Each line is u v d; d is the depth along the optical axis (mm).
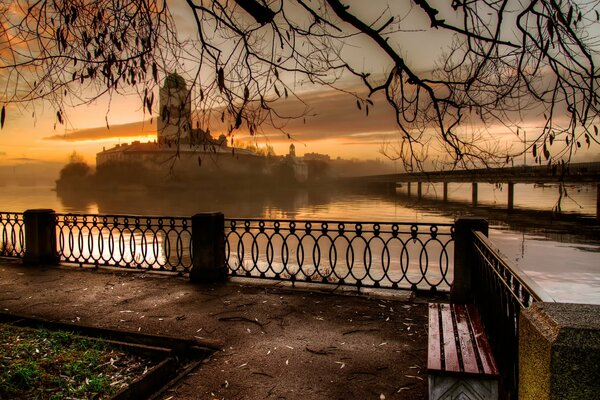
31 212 9531
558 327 1686
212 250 7855
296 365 4422
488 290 4254
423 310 6133
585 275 31312
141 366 4512
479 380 2820
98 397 3840
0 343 5031
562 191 3359
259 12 3605
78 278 8234
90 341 5082
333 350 4777
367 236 46031
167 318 5902
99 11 3742
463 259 6270
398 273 27172
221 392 3908
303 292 7141
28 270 8969
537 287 2375
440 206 97000
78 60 3688
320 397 3805
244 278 8203
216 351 4824
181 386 4027
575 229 55500
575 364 1601
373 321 5691
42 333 5332
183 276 8336
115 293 7184
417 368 4312
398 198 132875
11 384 4004
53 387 4035
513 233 52156
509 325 3092
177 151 3811
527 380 1897
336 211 86812
